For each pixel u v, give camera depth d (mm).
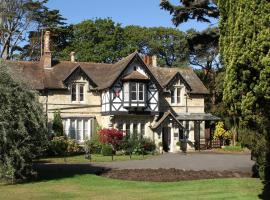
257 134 16578
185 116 43125
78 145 37469
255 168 21078
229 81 13305
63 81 39625
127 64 40000
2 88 18797
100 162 29500
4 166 18922
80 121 40312
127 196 16094
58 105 39438
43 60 41188
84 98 40625
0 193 16875
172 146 41406
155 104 41188
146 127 41125
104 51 63875
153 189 17766
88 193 16828
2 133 18516
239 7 12969
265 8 12273
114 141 36781
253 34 12406
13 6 51031
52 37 61594
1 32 51531
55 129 38062
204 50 42469
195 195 16156
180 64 64312
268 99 12203
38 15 56938
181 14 37125
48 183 19406
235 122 16219
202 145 44469
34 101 19891
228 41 13680
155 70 45219
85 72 40562
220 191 17031
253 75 12648
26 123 19656
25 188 18094
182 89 44125
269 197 15602
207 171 22672
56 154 34469
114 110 39438
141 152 37219
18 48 54375
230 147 43094
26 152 19578
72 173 22672
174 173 21922
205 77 58375
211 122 48156
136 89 39875
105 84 40438
